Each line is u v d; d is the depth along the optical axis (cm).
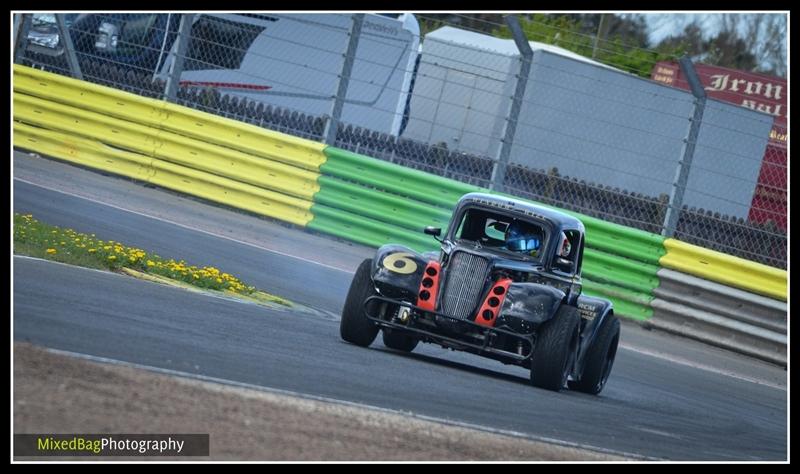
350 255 6200
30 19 7206
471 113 8756
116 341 2520
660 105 8450
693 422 3412
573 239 3825
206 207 6662
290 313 4059
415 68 8531
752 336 5831
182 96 7162
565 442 2517
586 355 3678
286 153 6694
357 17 6681
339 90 6688
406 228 6519
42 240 4031
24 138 7012
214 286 4181
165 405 2027
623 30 17125
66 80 7025
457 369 3538
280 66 8062
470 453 2184
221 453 1827
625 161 8456
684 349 5591
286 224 6662
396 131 8331
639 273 6069
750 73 10138
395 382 2862
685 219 6262
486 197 3756
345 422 2211
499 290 3366
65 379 2044
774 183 8150
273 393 2322
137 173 6875
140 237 5153
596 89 8394
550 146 8350
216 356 2625
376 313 3516
